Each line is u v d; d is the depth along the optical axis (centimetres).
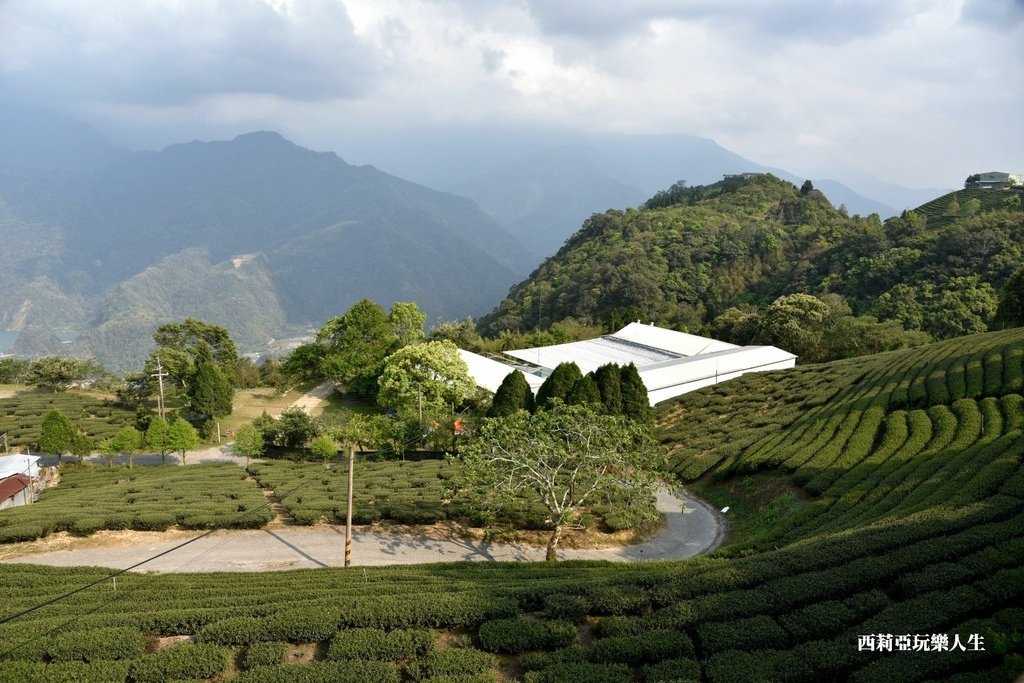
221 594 2155
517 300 14750
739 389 5544
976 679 1300
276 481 3856
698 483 4012
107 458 5031
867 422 3828
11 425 5412
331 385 7912
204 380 5819
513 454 2709
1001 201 11425
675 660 1504
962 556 1828
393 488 3694
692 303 11881
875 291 9181
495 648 1642
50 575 2434
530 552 3045
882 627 1520
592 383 4494
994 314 6744
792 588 1748
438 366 5153
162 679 1541
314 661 1596
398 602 1811
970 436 3105
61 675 1505
